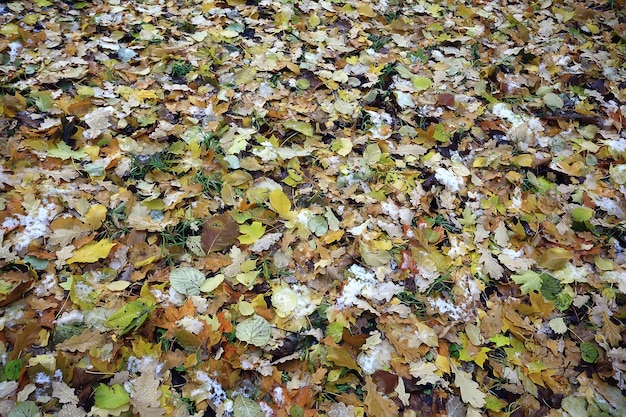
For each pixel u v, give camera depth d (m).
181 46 2.98
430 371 1.82
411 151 2.57
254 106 2.69
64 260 1.91
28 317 1.75
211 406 1.66
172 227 2.09
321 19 3.39
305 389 1.69
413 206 2.35
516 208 2.43
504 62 3.28
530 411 1.78
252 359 1.76
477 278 2.14
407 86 2.96
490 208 2.41
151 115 2.58
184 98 2.71
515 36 3.52
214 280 1.94
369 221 2.26
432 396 1.78
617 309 2.11
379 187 2.40
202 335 1.76
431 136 2.66
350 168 2.48
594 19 3.76
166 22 3.16
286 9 3.40
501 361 1.91
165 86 2.72
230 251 2.07
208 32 3.11
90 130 2.41
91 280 1.90
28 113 2.43
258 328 1.82
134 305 1.81
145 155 2.36
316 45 3.16
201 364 1.72
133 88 2.69
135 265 1.96
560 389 1.86
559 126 2.88
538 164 2.63
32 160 2.22
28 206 2.04
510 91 3.05
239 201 2.24
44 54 2.75
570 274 2.19
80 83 2.66
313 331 1.86
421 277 2.09
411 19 3.56
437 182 2.47
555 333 2.00
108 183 2.21
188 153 2.41
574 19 3.74
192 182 2.29
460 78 3.08
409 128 2.71
